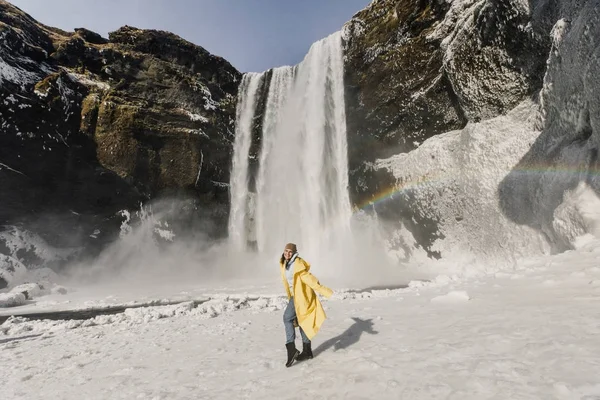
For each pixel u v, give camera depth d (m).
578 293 5.26
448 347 3.69
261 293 16.55
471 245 19.34
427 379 3.03
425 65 22.84
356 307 7.32
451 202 20.52
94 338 7.36
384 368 3.39
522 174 16.38
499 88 18.83
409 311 5.98
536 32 16.27
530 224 15.44
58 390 4.21
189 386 3.76
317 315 4.05
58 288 19.89
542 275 6.98
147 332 7.39
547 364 2.97
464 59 19.70
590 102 11.55
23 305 16.02
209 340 6.01
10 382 4.72
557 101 14.23
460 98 20.69
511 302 5.41
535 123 16.59
